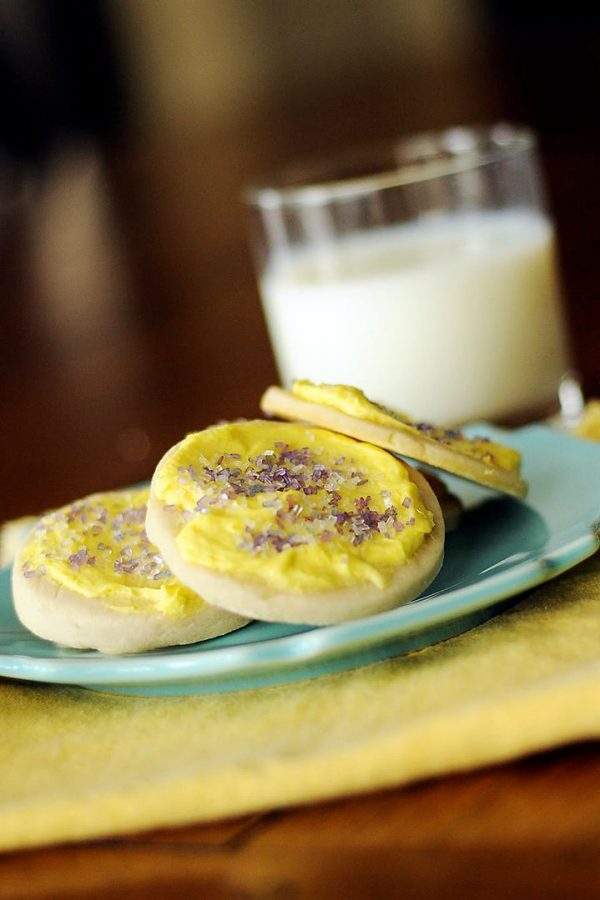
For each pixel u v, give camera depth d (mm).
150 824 468
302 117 2170
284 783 462
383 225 753
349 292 737
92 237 1680
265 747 474
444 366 739
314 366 757
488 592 491
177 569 505
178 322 1203
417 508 519
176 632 514
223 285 1304
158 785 467
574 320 913
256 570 499
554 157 1511
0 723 521
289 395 552
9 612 562
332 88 2611
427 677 489
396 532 512
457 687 480
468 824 450
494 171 752
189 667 492
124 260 1496
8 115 2529
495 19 2805
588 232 1174
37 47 2646
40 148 2578
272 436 540
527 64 1976
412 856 447
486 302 735
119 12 2791
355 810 462
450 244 749
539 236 751
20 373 1149
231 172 1844
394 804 461
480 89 1916
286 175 858
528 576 496
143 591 521
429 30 2904
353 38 2955
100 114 2828
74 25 2719
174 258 1452
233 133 2230
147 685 509
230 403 905
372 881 444
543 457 591
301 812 466
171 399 958
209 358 1055
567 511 546
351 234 751
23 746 506
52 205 2025
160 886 456
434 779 464
